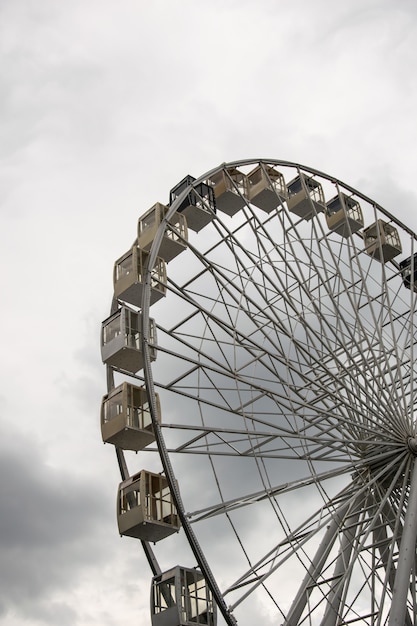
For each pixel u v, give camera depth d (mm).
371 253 36656
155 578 26641
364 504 27812
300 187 34750
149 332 25281
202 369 25234
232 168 30062
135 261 28453
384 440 27875
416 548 26188
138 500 26406
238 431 24797
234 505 24000
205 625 26078
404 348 29797
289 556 23750
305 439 26141
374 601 24953
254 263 27453
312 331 27453
